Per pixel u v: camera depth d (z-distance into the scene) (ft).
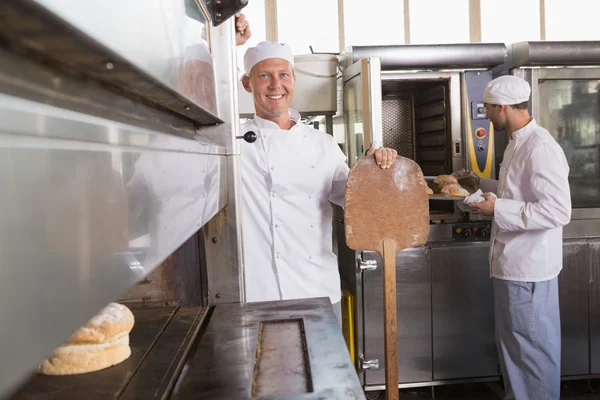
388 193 6.12
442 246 10.45
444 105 10.94
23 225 1.18
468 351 10.66
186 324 4.65
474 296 10.57
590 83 10.79
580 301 10.78
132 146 2.05
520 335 8.97
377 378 10.53
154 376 3.49
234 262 5.25
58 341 1.35
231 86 5.18
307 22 14.05
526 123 9.18
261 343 4.10
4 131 1.12
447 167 11.03
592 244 10.71
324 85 11.51
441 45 10.36
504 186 9.31
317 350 3.80
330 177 7.67
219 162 4.68
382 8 14.21
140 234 2.12
